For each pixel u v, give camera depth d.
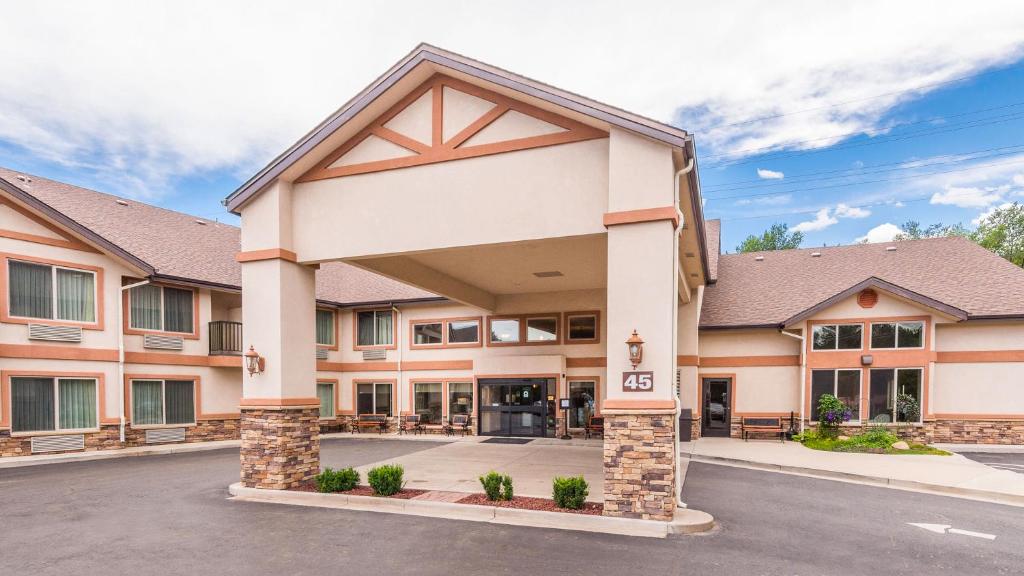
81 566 5.72
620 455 7.35
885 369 15.97
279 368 9.34
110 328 14.94
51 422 13.80
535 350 18.44
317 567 5.68
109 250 14.66
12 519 7.60
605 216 7.71
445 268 14.26
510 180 8.59
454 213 8.89
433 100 9.12
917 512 8.06
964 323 15.83
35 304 13.68
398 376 20.33
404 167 9.23
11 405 13.16
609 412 7.43
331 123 9.29
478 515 7.73
